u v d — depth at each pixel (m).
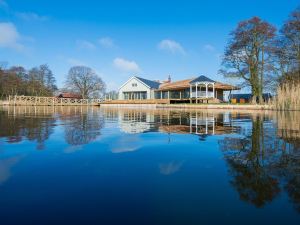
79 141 5.66
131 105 41.41
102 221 2.00
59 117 13.64
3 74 61.72
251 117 13.77
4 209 2.21
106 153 4.41
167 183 2.85
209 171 3.31
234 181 2.91
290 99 19.70
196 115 16.42
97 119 12.41
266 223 1.96
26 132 7.07
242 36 30.58
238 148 4.85
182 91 40.81
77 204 2.30
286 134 6.69
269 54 30.02
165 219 2.03
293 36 28.52
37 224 1.96
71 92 69.00
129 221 2.00
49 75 71.62
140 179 3.00
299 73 27.77
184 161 3.85
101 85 70.25
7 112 18.88
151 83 48.53
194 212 2.15
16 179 2.99
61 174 3.19
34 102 46.38
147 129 8.14
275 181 2.89
